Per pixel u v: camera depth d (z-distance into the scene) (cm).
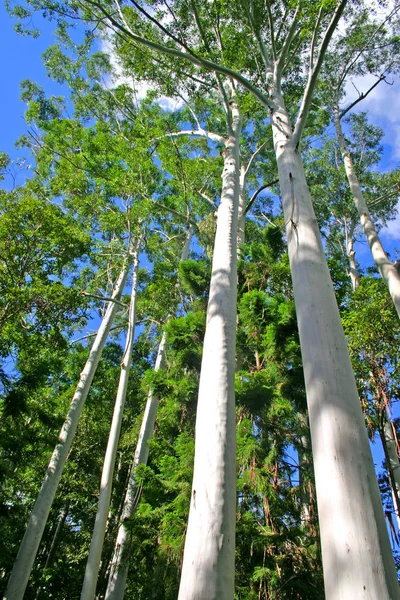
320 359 361
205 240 1398
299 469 787
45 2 1005
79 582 1245
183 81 1162
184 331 959
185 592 314
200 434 431
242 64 1109
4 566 1048
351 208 1656
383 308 748
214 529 348
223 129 1523
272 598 581
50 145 1499
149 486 759
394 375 647
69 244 861
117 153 1280
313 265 452
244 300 852
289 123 716
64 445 948
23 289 779
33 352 847
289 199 551
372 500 269
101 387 1666
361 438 304
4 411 845
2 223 812
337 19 561
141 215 1266
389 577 233
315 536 704
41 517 838
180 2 1052
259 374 745
